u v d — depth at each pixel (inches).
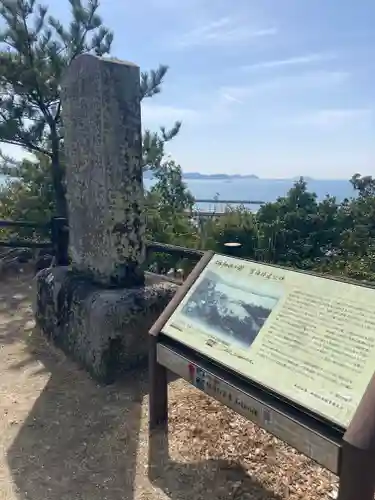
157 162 318.3
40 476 94.2
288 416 71.0
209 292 101.7
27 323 186.1
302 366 74.3
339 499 63.6
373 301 73.3
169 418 112.1
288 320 82.5
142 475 93.4
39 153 293.4
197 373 90.6
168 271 314.3
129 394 127.3
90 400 124.8
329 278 82.2
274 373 76.8
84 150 147.7
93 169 144.3
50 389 131.5
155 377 104.9
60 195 281.9
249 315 89.8
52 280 166.2
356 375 67.1
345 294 77.8
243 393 79.4
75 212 159.2
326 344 74.0
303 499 84.9
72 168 156.9
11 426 112.7
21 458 100.3
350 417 63.6
